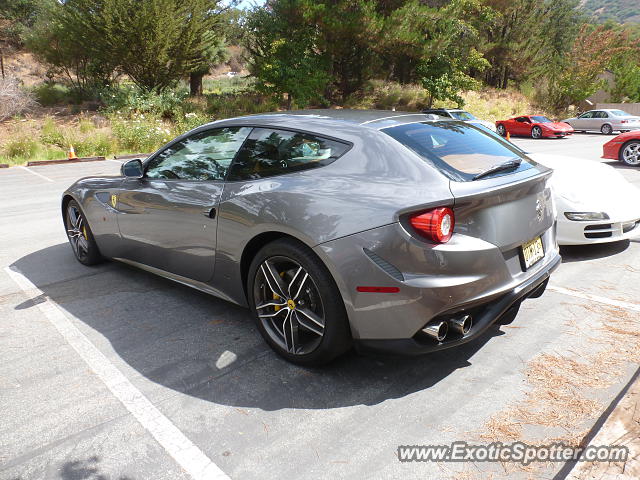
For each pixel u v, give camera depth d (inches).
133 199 152.0
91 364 117.8
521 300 117.1
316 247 101.3
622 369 111.8
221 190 124.9
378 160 105.0
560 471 82.0
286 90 882.8
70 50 760.3
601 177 204.2
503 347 123.0
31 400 103.7
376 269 96.1
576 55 1355.8
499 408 98.7
